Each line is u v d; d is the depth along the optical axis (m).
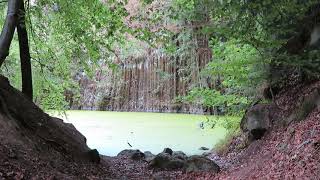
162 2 18.53
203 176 11.45
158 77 37.88
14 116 10.07
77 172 9.77
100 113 36.28
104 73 38.28
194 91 15.35
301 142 8.91
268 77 13.03
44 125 10.91
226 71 13.23
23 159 8.23
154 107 37.78
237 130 15.56
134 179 11.41
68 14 13.24
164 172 12.51
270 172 8.61
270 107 12.71
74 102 40.00
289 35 12.91
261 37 12.22
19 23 11.75
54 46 15.45
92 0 13.08
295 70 13.22
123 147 19.14
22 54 12.21
